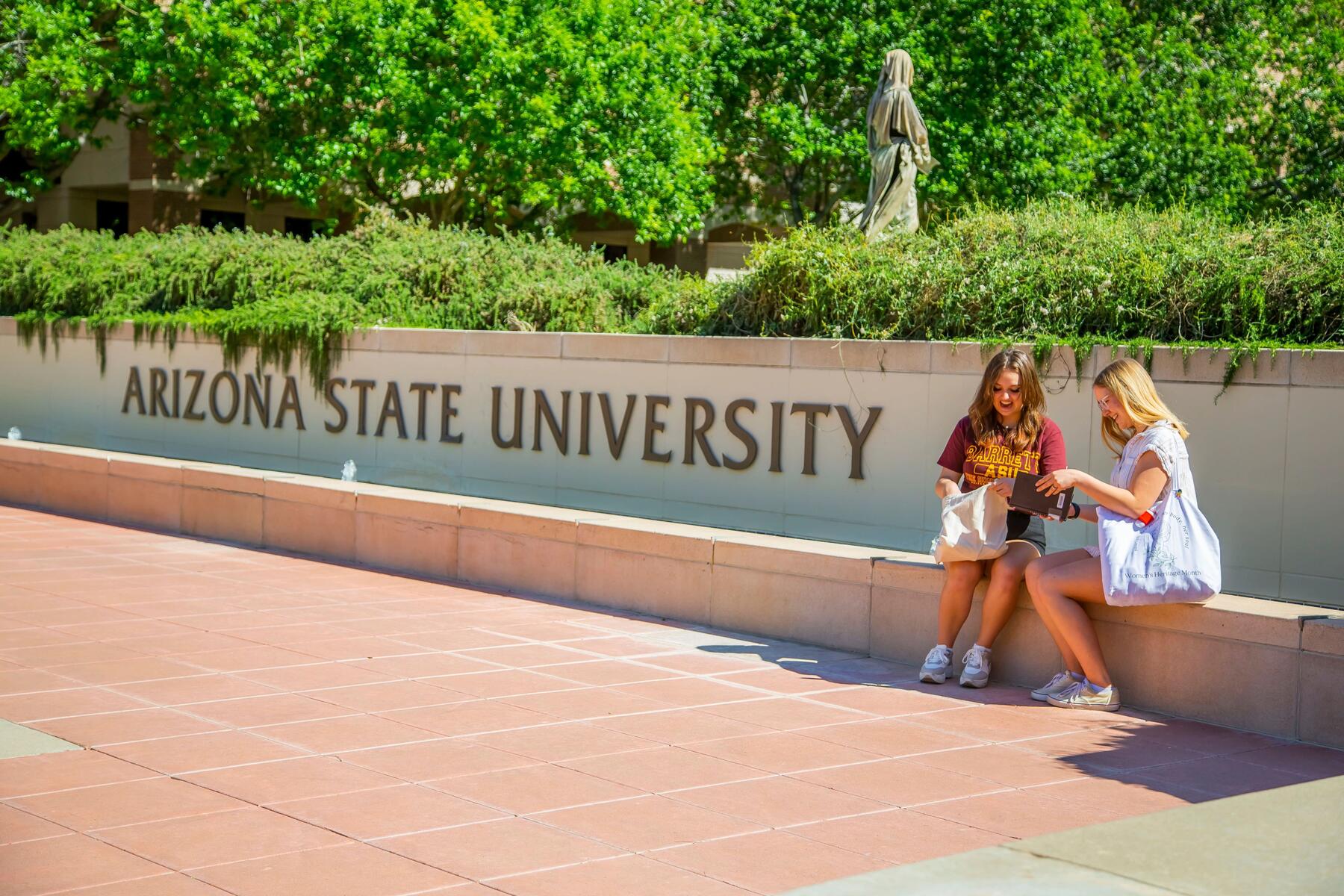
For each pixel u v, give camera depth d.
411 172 23.56
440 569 10.38
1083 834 3.59
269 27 21.56
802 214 27.33
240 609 8.84
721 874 4.25
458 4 20.67
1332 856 3.39
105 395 16.28
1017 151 24.94
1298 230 9.34
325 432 13.83
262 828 4.61
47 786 5.04
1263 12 30.41
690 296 12.48
